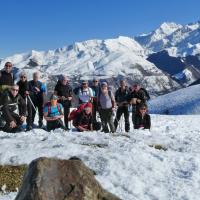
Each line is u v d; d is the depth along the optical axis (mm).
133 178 10633
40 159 5559
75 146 13047
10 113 17141
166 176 11273
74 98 21047
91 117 18875
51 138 14961
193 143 16531
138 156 12180
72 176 5566
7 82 18297
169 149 15445
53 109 18969
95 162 11523
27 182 5418
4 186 10086
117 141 15000
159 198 9953
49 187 5340
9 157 11617
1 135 15766
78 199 5395
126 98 21781
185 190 10414
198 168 11930
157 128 26719
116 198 5785
